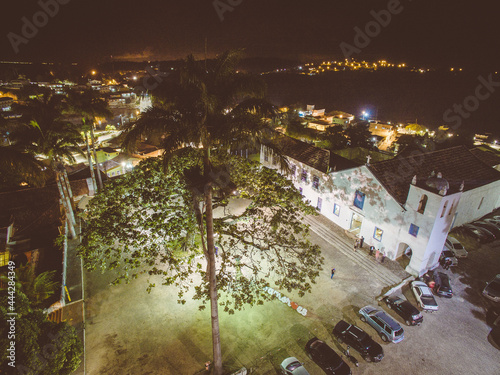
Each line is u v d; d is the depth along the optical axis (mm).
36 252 26594
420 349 18844
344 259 26781
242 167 21406
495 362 18047
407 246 26969
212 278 15492
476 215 31656
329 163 31609
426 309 21375
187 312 21297
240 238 19188
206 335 19625
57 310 21000
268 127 13570
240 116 12977
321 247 28266
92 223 17281
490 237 28719
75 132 29750
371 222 27125
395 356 18375
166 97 12695
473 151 35375
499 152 39938
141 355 18188
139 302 22000
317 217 32531
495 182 30688
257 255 26531
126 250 16516
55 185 32781
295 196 20547
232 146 13516
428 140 44562
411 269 24688
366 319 20469
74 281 23750
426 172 27984
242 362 17906
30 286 19453
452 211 23016
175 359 18000
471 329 20219
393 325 19109
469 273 25172
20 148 27312
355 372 17406
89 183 37281
